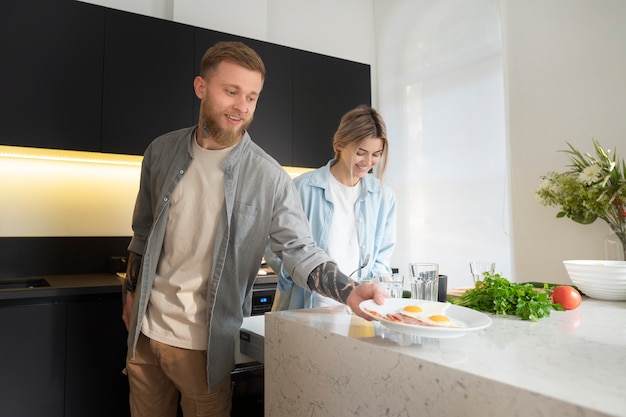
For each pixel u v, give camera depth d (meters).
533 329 0.97
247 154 1.40
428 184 3.49
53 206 2.75
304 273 1.23
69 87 2.42
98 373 2.21
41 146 2.34
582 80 2.32
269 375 1.14
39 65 2.35
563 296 1.20
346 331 0.95
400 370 0.78
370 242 1.80
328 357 0.94
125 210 2.94
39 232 2.71
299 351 1.03
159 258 1.41
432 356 0.76
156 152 1.52
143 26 2.62
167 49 2.69
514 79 2.65
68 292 2.15
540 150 2.50
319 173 1.75
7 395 2.02
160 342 1.35
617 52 2.18
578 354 0.78
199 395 1.36
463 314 0.94
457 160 3.28
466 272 3.21
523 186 2.58
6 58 2.27
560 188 2.08
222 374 1.34
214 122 1.30
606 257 1.95
